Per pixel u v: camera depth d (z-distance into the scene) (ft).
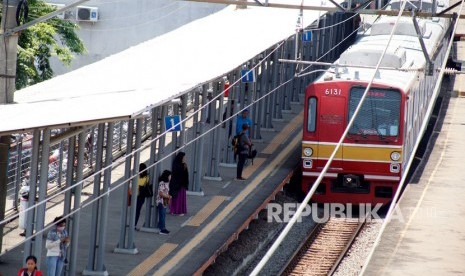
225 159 183.11
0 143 118.93
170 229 142.61
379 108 161.58
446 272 128.36
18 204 147.23
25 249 109.91
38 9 190.80
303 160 163.94
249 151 173.27
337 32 261.24
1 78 117.80
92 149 173.17
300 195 178.50
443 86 270.26
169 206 150.00
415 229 149.79
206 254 131.13
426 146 205.67
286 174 178.09
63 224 112.88
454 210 160.35
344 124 161.99
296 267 137.39
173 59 157.07
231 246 140.87
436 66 206.90
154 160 142.10
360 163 161.99
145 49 169.48
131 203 129.90
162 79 136.56
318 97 162.71
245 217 150.10
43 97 122.62
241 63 151.84
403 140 161.27
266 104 206.49
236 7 224.53
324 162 162.91
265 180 173.58
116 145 189.06
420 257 135.74
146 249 132.46
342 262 139.13
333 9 149.48
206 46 170.71
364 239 149.48
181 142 153.99
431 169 186.91
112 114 104.58
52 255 111.45
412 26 208.95
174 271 123.13
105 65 152.76
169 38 182.60
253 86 189.57
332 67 173.68
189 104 213.87
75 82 136.36
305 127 163.53
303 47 225.56
